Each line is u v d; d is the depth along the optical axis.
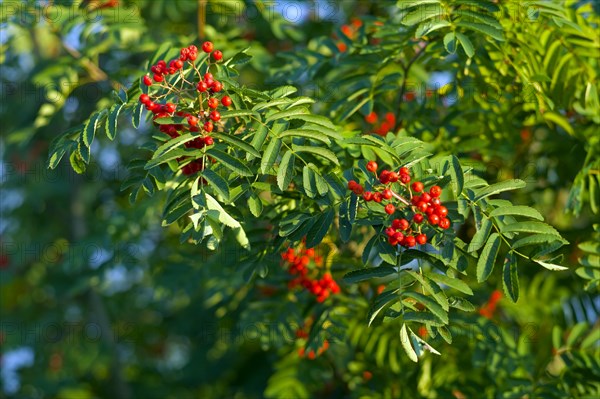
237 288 5.05
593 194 4.10
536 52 3.77
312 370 4.88
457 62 3.95
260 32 6.11
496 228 2.76
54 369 8.91
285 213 3.32
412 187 2.78
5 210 8.51
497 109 4.21
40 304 9.05
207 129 2.71
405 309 2.75
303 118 2.84
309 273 4.02
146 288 8.35
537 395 4.17
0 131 8.07
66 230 8.44
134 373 9.11
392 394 4.65
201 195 2.65
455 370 4.71
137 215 5.15
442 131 4.16
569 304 4.86
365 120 4.43
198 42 4.82
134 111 2.81
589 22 4.20
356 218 2.81
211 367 7.96
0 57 4.88
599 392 4.11
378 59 3.83
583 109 4.07
